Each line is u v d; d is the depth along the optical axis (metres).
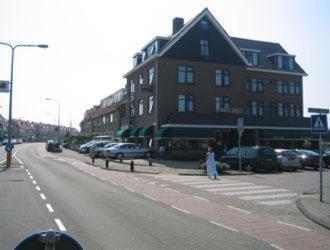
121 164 31.52
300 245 7.68
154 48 42.72
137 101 46.38
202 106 41.81
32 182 18.19
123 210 11.20
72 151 62.75
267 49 51.62
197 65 41.94
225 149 38.53
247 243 7.74
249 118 41.06
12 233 8.28
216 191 15.81
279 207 12.20
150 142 41.59
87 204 12.14
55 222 9.41
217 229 8.98
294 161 27.58
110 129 63.69
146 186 17.33
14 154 50.53
